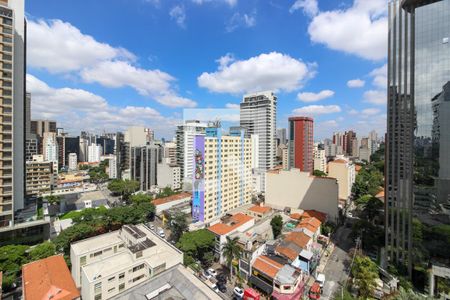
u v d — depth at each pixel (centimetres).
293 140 16488
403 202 5709
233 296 4956
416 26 5519
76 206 11306
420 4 5466
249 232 7031
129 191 13588
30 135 16125
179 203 10775
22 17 7456
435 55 5209
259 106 15250
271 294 4762
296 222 8188
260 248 5884
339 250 7081
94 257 5544
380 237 6900
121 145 18375
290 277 4947
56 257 5322
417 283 5319
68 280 4538
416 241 5441
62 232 6631
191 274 4544
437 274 4734
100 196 13425
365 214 9000
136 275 4900
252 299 4653
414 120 5531
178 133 15712
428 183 5269
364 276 4809
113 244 5912
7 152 6575
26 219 7156
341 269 6016
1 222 6556
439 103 5103
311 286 5150
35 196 9775
